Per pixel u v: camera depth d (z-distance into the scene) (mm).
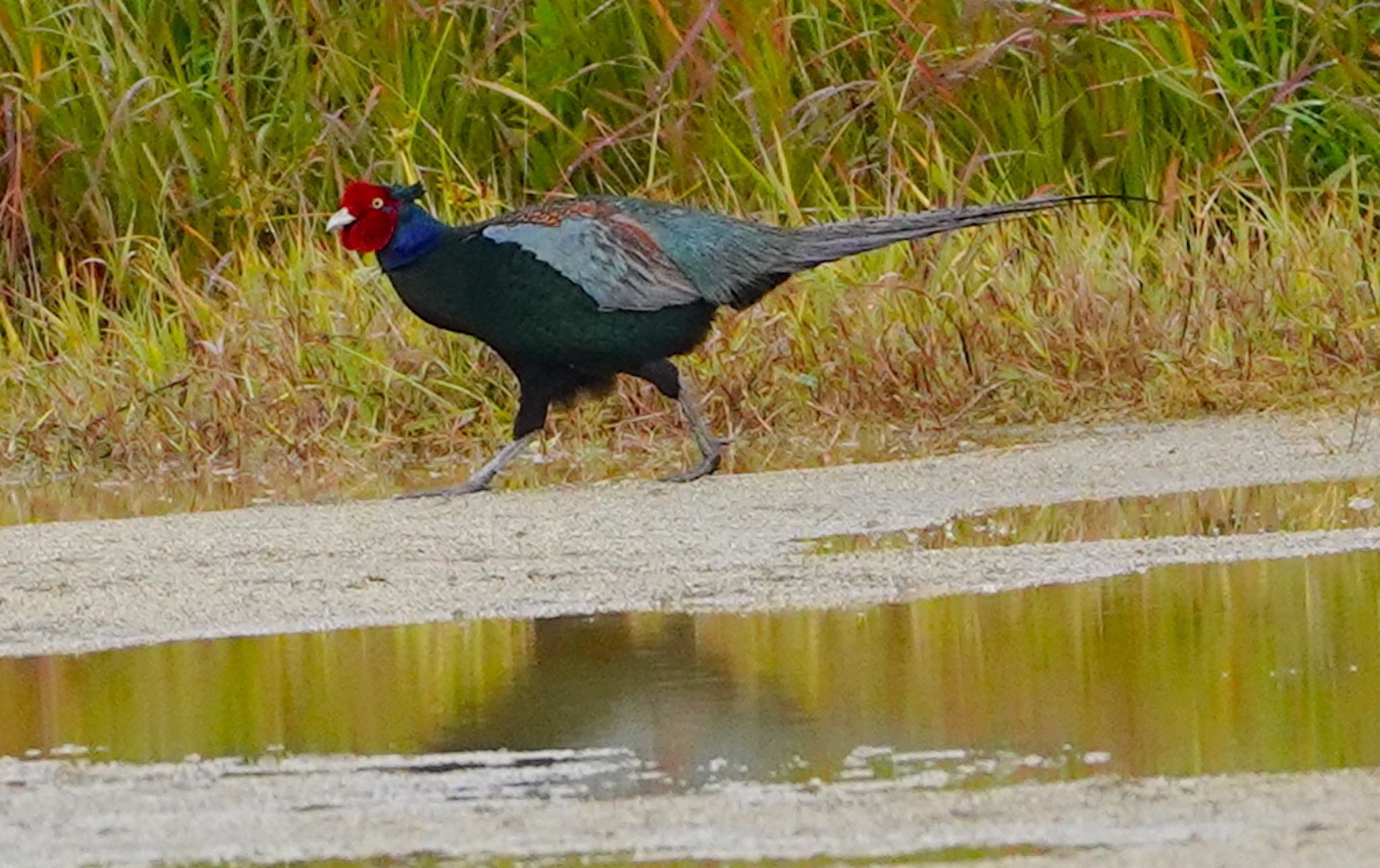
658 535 10930
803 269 13266
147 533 11281
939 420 14430
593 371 13094
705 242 13039
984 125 16875
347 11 17281
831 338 15055
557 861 6184
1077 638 8609
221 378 14836
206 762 7289
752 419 14453
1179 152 16953
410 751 7367
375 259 16078
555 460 14156
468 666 8492
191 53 17406
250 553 10688
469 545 10789
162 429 14703
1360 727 7227
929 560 10109
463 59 17203
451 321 13094
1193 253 15781
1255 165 16734
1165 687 7836
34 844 6535
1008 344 14906
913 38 17000
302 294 15711
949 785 6766
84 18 17234
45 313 15953
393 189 12984
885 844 6211
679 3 16922
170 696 8148
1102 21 16625
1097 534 10719
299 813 6730
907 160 16688
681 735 7438
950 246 15742
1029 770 6891
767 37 16672
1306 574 9609
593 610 9414
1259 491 11688
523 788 6926
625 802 6711
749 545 10648
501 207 16453
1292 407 13969
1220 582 9516
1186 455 12695
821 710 7676
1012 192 16359
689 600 9531
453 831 6488
